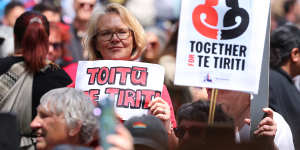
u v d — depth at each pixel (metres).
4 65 10.66
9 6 18.30
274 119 11.14
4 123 8.48
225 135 8.38
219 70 10.52
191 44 10.52
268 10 10.61
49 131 8.45
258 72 10.53
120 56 11.17
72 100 8.50
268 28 10.92
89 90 10.82
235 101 10.87
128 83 10.75
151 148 7.63
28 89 10.58
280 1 27.36
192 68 10.50
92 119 8.50
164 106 10.38
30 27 10.67
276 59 14.77
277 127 11.02
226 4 10.57
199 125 8.52
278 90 14.20
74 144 8.45
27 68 10.64
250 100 10.84
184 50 10.52
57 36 15.63
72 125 8.41
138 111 10.59
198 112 9.93
